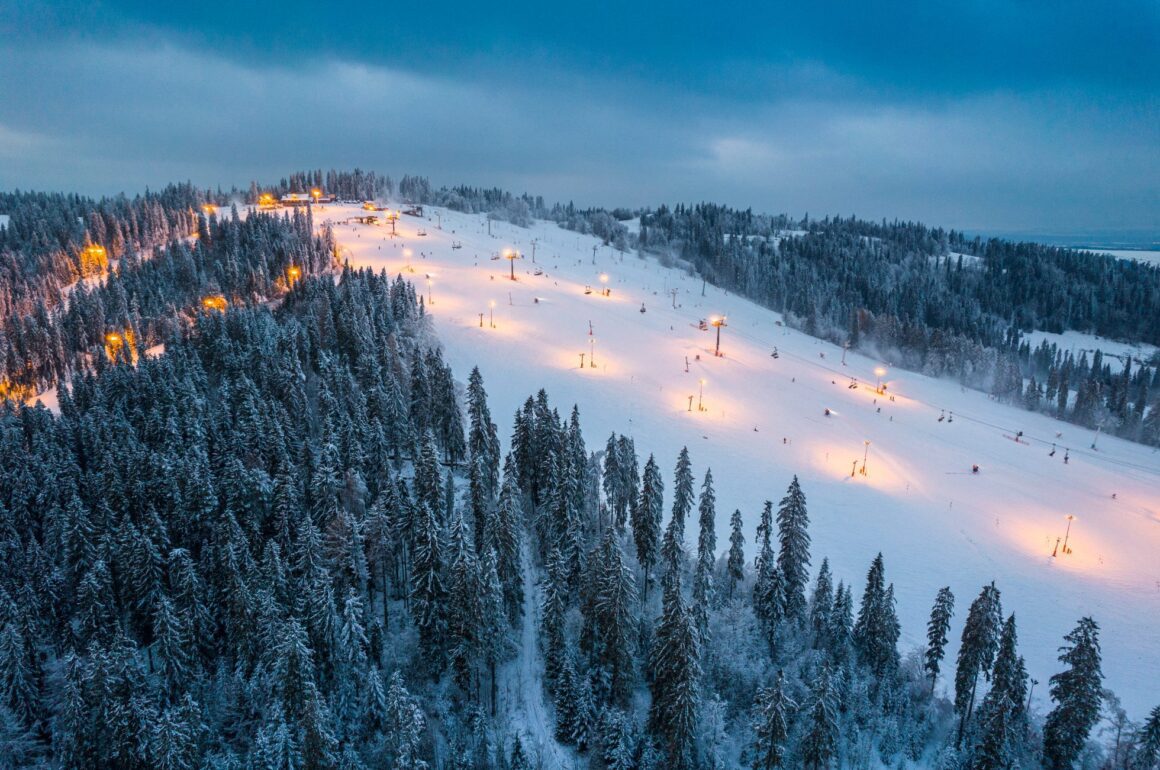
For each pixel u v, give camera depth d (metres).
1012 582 82.75
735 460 105.81
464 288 182.38
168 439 73.19
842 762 52.59
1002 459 125.44
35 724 47.97
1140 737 51.38
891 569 82.62
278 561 53.97
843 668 57.84
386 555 60.66
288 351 95.94
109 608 53.25
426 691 55.12
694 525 85.38
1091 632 51.81
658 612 65.44
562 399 119.44
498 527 61.06
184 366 96.56
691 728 47.72
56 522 60.66
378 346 105.00
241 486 62.69
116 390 91.75
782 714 46.62
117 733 43.09
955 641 70.56
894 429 130.75
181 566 53.78
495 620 54.50
